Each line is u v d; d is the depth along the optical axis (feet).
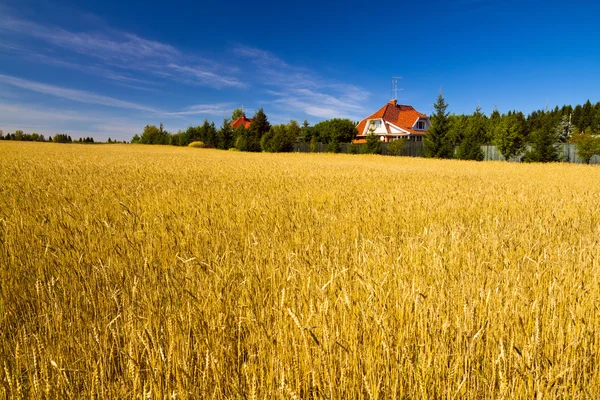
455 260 11.12
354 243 13.53
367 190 30.12
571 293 8.64
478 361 6.24
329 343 6.19
